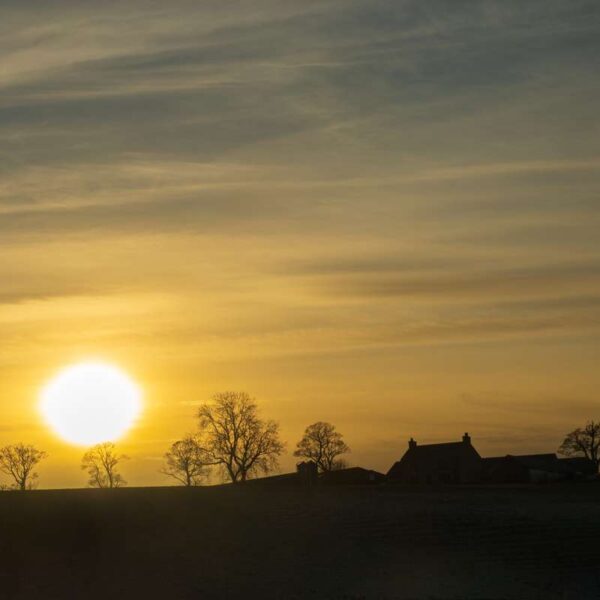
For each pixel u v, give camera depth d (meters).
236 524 90.75
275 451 149.25
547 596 70.50
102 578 73.88
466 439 173.25
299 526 90.62
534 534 87.88
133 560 78.44
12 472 149.50
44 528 86.56
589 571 77.00
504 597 69.94
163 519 91.31
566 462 171.25
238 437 147.62
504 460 165.25
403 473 174.12
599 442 177.25
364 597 69.25
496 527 90.50
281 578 73.88
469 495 112.56
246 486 117.00
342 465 164.38
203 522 90.88
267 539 85.44
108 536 84.88
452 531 88.94
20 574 74.56
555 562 79.31
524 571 76.75
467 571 76.44
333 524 91.56
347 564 78.12
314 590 70.94
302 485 128.88
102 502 96.69
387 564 78.19
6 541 82.31
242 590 71.06
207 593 70.31
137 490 105.19
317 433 164.38
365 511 98.06
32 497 98.44
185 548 82.31
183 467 148.12
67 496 99.38
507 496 112.44
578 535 87.44
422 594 70.25
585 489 120.25
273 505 100.38
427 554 81.19
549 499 109.94
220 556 80.12
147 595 69.88
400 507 101.12
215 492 106.75
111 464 153.88
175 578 74.00
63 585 72.25
